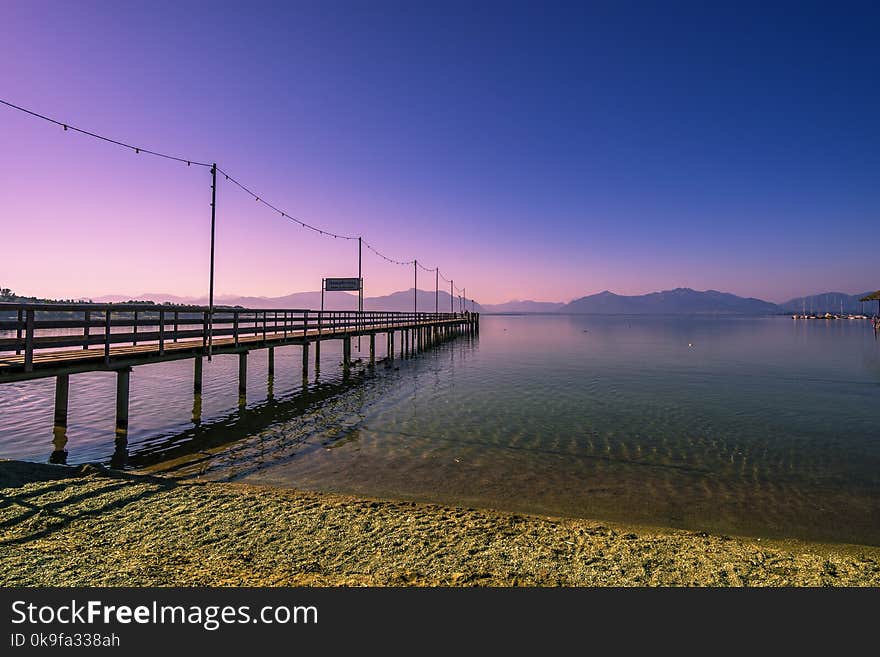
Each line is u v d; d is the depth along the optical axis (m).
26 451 11.35
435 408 17.06
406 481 9.53
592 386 22.33
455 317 69.56
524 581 5.40
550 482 9.58
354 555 5.95
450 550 6.14
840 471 10.44
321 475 9.84
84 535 6.27
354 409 16.84
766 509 8.33
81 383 22.19
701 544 6.55
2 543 5.94
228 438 12.75
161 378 23.91
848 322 154.00
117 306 12.05
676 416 15.95
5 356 11.78
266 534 6.47
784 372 27.92
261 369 28.08
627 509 8.27
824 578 5.58
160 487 8.12
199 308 15.48
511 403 18.05
